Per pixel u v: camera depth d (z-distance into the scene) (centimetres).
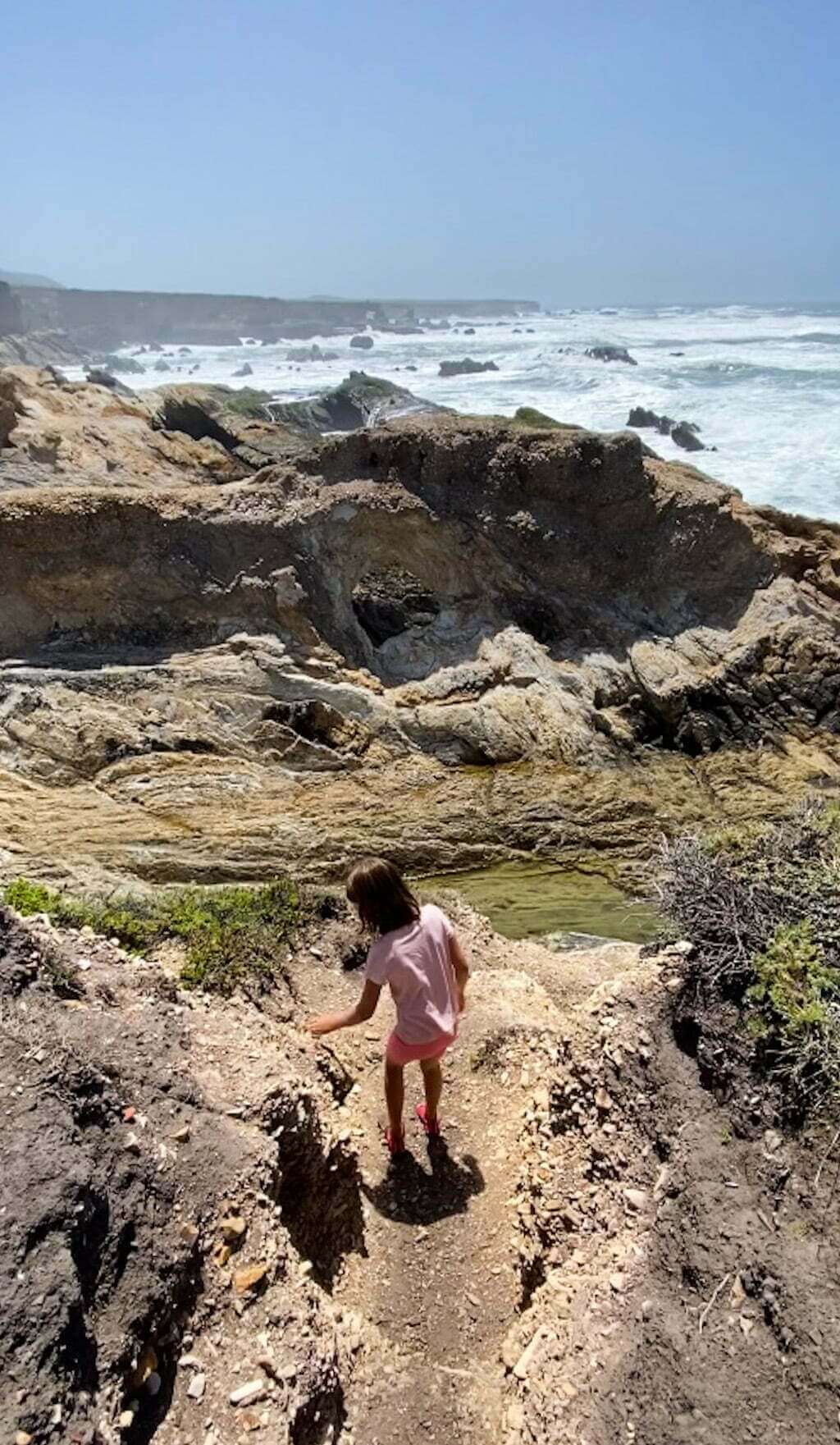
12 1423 275
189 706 1284
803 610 1440
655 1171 407
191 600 1383
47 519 1341
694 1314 353
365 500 1435
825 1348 325
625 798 1262
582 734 1341
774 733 1370
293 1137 444
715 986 443
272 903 700
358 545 1449
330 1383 358
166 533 1383
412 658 1432
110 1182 355
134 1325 323
